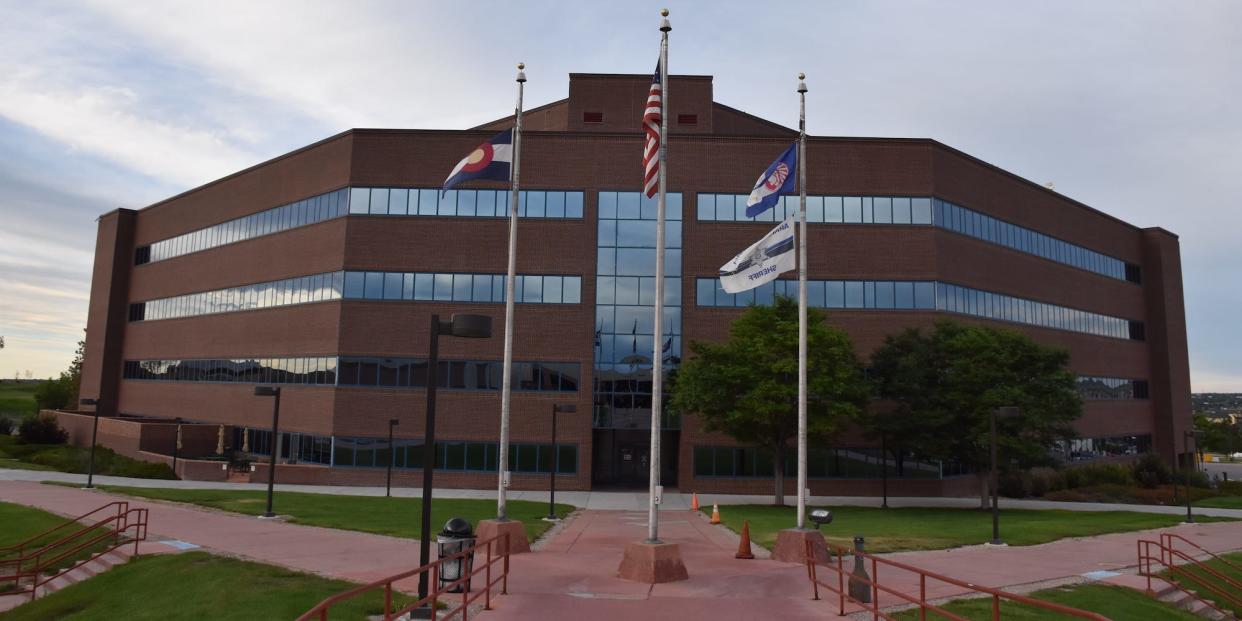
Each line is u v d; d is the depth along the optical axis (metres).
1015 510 35.53
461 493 38.72
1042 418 33.84
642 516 30.11
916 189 43.09
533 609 12.80
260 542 19.88
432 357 12.29
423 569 10.07
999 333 36.50
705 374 33.72
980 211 46.38
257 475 41.41
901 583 16.17
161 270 59.38
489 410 41.69
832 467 41.91
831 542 22.16
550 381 41.88
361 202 43.34
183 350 55.44
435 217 43.00
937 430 35.09
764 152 43.22
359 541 20.42
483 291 42.53
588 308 42.19
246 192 51.25
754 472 41.72
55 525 23.78
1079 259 55.03
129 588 15.78
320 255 44.53
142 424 50.06
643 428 41.66
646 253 42.66
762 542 22.30
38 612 15.87
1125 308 59.81
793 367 31.48
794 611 13.04
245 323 49.62
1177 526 30.09
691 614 12.65
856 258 42.44
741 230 42.66
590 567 17.11
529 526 25.23
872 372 41.31
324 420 42.53
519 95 20.75
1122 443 57.53
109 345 62.56
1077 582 17.44
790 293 42.41
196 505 27.61
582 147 43.22
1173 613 15.85
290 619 12.22
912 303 42.19
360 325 42.47
